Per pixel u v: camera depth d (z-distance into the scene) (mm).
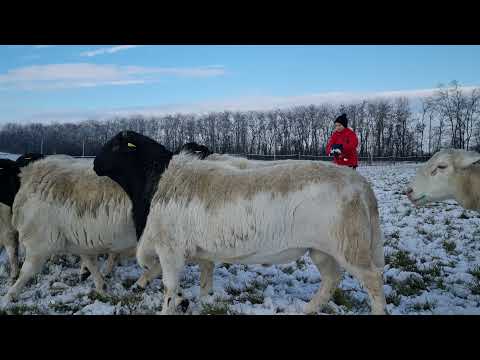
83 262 6559
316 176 4496
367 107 63844
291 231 4520
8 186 6293
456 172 4871
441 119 60031
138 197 5469
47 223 5859
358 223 4352
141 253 5219
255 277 6629
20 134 52688
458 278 6121
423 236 8695
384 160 42562
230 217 4609
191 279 6695
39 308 5395
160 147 5535
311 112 64125
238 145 64562
